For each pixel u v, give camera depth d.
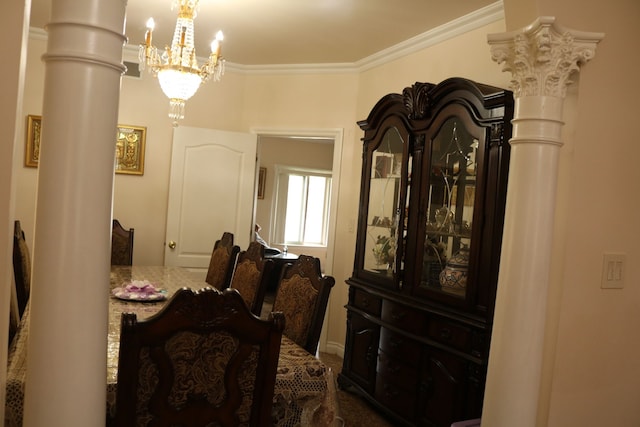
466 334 2.80
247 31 4.12
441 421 2.94
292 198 9.24
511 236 1.97
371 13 3.54
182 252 5.03
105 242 1.30
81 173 1.25
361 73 4.79
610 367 2.08
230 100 5.22
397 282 3.40
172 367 1.51
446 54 3.74
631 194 2.05
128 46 4.82
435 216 3.17
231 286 3.47
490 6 3.26
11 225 1.20
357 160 4.80
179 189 5.00
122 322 1.42
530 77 1.91
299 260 2.81
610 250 2.04
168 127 5.05
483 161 2.78
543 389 2.02
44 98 1.26
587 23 1.94
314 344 2.45
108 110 1.28
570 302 1.98
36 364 1.26
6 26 1.17
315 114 5.00
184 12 3.13
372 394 3.57
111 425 1.61
